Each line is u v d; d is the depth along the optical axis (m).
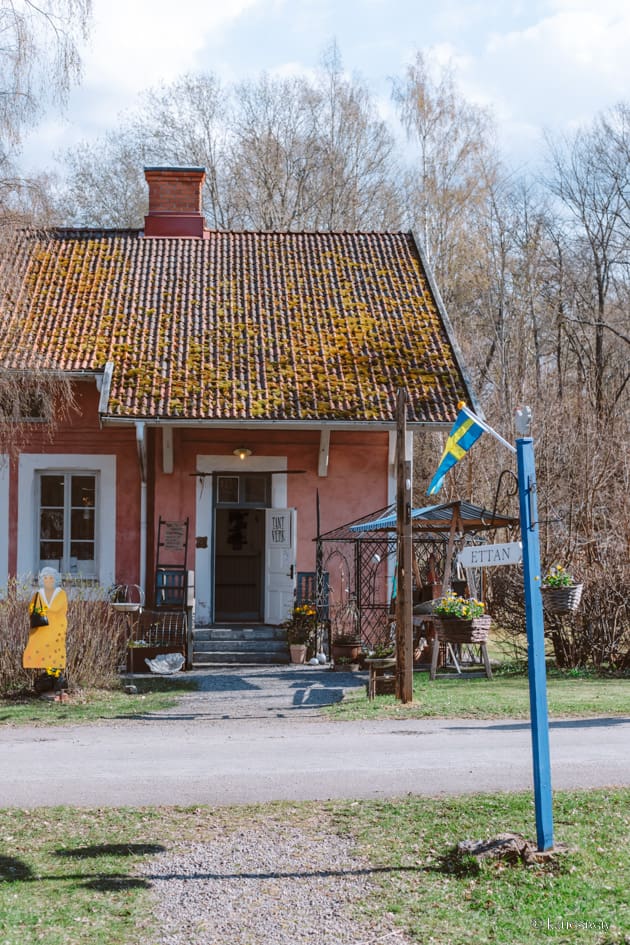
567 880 6.64
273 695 15.79
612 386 35.59
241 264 23.27
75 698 15.67
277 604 20.67
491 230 38.34
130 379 19.50
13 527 20.12
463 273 37.12
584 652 18.75
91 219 40.78
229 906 6.46
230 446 20.59
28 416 19.91
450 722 12.76
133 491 20.36
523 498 7.48
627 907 6.19
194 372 19.88
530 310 38.00
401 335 21.28
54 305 21.30
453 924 6.08
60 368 19.17
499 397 31.89
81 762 10.54
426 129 36.81
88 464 20.30
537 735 7.20
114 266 22.81
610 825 7.70
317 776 9.63
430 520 17.91
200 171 24.38
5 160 16.08
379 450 20.75
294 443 20.70
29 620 16.16
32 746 11.60
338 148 40.56
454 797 8.66
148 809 8.55
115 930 6.11
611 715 12.97
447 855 7.24
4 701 15.53
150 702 15.30
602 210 36.81
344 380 19.97
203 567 20.47
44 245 23.19
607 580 18.80
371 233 24.72
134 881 6.91
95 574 20.39
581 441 24.77
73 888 6.79
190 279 22.56
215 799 8.84
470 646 19.50
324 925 6.14
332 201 39.78
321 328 21.33
